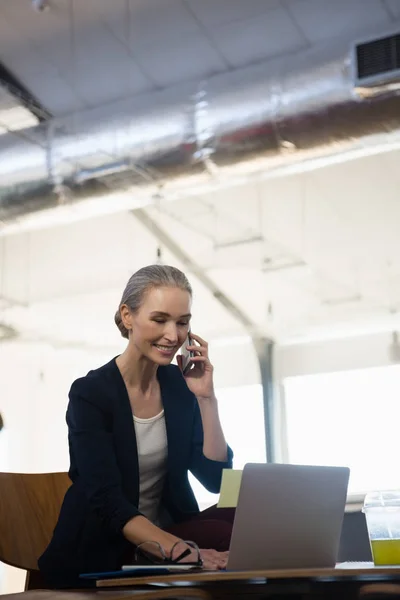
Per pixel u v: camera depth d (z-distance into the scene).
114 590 1.15
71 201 4.81
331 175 6.68
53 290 8.14
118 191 4.73
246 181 4.57
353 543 2.87
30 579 1.65
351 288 7.64
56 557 1.50
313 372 7.80
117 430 1.54
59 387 8.21
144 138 4.48
